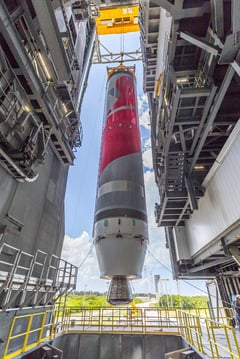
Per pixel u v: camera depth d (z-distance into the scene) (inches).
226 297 831.1
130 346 517.0
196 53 389.4
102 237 504.1
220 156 481.4
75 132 756.0
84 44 859.4
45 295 482.3
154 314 1304.1
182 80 411.5
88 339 533.0
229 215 466.6
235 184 431.5
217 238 550.0
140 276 492.7
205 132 429.7
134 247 490.3
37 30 434.6
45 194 595.5
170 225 844.0
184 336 507.2
